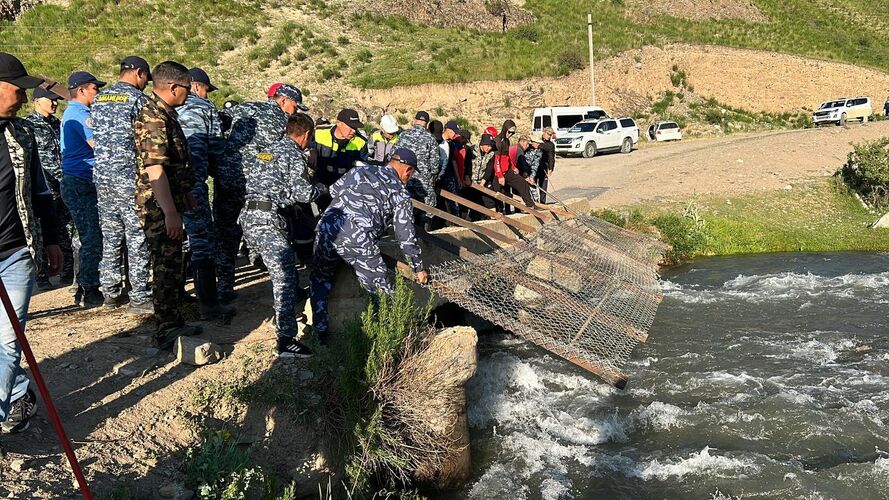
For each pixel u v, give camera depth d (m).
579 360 5.77
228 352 5.41
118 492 3.45
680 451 5.50
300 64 33.47
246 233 5.35
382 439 4.67
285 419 4.62
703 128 36.81
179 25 34.53
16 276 3.55
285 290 5.32
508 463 5.35
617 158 25.84
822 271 12.09
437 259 7.32
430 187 8.33
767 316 9.32
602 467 5.29
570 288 7.99
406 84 33.06
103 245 6.33
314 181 7.06
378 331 4.86
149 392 4.62
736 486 5.00
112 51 30.86
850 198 17.33
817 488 4.94
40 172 3.82
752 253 14.10
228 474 3.91
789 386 6.76
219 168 6.26
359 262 5.28
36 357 5.06
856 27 56.56
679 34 48.22
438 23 43.16
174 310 5.25
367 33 39.19
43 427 4.00
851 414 6.05
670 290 11.02
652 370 7.29
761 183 17.92
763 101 41.78
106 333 5.67
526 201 10.80
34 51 30.44
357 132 7.59
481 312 5.83
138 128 4.63
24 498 3.25
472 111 33.66
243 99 28.67
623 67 39.81
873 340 8.16
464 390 5.16
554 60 38.12
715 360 7.59
